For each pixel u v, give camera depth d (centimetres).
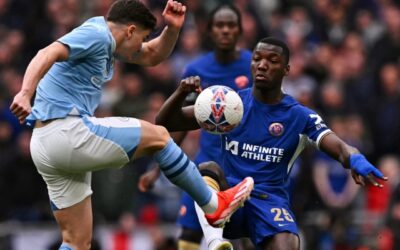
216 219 2559
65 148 2452
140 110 4716
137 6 2522
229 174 2781
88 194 2598
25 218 4525
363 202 4666
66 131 2447
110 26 2508
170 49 2714
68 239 2598
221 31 3428
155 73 5034
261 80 2703
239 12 3478
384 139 5125
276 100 2753
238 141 2756
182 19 2691
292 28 5753
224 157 2798
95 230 4300
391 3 6106
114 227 4362
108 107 4825
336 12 5878
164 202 4534
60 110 2453
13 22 5444
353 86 5266
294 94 5025
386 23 5731
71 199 2577
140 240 4384
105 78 2528
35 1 5472
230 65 3466
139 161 4503
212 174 2706
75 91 2467
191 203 3444
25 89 2320
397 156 5128
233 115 2577
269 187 2750
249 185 2600
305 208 4500
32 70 2342
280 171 2761
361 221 4462
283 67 2717
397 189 4378
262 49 2716
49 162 2492
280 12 6056
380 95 5244
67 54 2408
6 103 4744
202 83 3481
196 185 2522
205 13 5597
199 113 2592
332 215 4453
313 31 5797
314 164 4575
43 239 4359
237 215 2766
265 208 2727
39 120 2475
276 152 2739
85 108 2480
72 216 2592
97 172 4491
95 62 2470
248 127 2750
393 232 4275
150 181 3534
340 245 4369
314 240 4406
